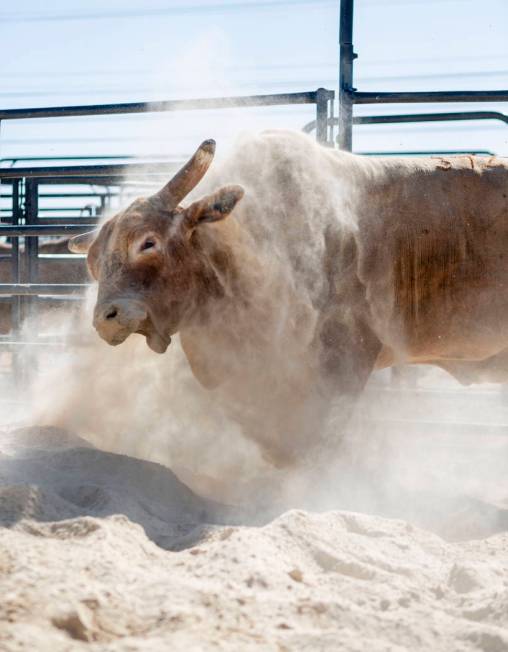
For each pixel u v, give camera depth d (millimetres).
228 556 3389
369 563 3619
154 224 5293
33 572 2982
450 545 4172
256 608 2877
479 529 4785
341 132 7746
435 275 6328
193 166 5387
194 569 3332
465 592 3389
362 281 6145
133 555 3465
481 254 6375
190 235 5469
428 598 3172
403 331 6375
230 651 2535
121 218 5312
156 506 4469
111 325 5082
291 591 3113
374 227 6211
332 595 3105
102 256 5320
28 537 3498
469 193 6422
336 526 4176
